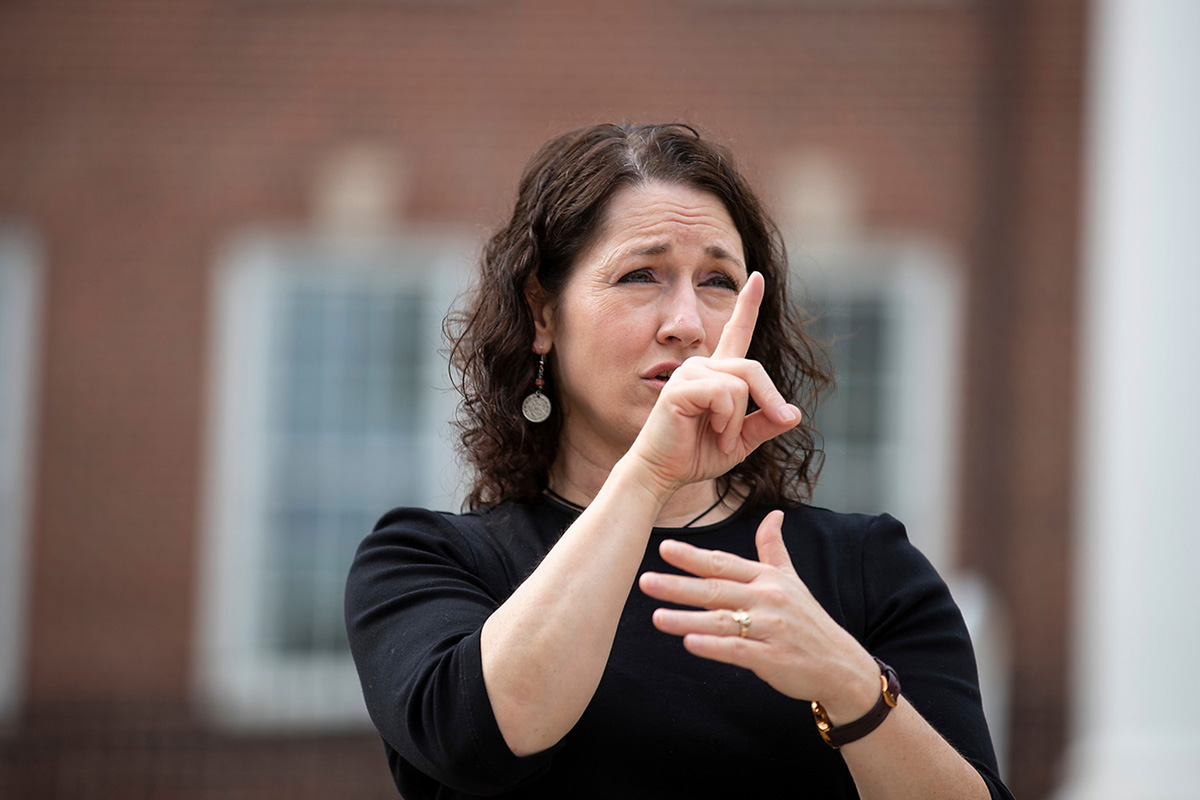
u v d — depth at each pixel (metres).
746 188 6.38
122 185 27.03
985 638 22.70
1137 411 20.52
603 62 27.02
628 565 4.84
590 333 5.82
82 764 25.55
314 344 27.44
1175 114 21.05
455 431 6.68
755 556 5.93
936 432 26.83
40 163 27.00
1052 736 25.77
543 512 6.16
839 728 4.86
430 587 5.51
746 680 5.53
